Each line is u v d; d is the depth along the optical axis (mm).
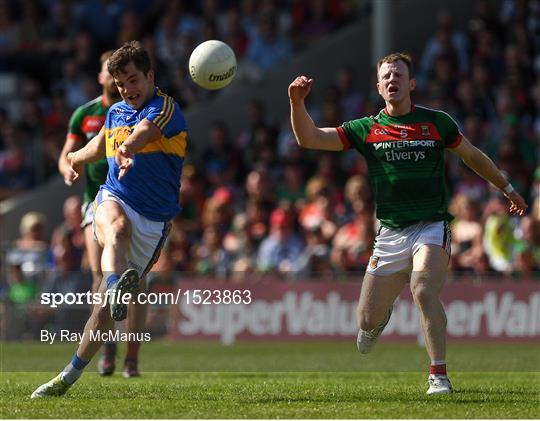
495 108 66312
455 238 53500
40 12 82250
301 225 58000
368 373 34500
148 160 24828
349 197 55344
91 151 25797
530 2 71188
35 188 72875
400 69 26047
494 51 69938
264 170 59844
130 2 80438
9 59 79562
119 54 24578
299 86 25891
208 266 56156
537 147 63094
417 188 25938
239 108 73875
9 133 74125
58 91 76125
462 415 21203
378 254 26469
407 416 21031
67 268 57531
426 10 75312
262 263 55594
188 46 75188
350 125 26625
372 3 77688
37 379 31219
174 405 22844
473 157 26578
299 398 24562
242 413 21484
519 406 22938
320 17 77688
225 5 79250
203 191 64688
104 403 23188
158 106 24531
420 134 26000
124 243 24125
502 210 52969
